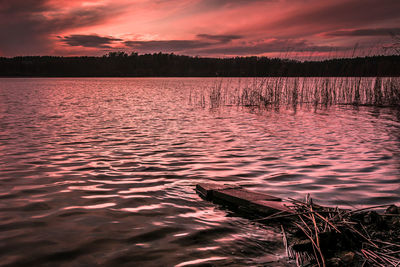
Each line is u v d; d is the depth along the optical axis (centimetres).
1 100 3011
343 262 372
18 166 781
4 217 488
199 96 3691
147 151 959
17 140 1116
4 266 354
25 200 559
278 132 1314
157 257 374
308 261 373
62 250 390
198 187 617
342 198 573
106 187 632
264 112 2086
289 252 391
